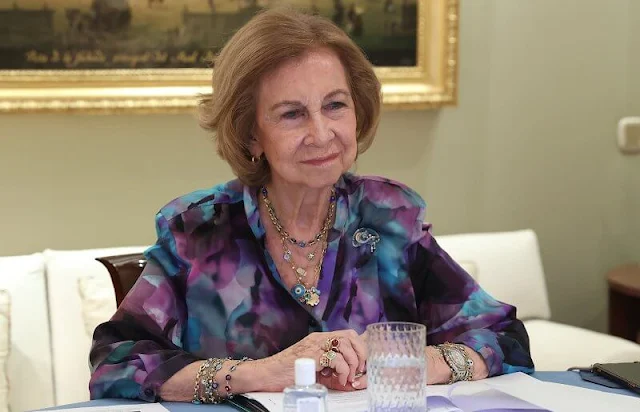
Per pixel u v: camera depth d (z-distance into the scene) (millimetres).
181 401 2299
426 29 5023
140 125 4684
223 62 2600
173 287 2600
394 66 5008
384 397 1936
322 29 2533
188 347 2592
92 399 2369
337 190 2727
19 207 4539
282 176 2516
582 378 2426
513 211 5391
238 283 2596
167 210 2672
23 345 3895
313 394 1760
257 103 2555
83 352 3971
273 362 2293
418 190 5188
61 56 4492
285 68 2482
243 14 4723
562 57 5387
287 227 2662
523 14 5285
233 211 2680
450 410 2057
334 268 2648
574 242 5547
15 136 4500
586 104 5469
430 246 2766
